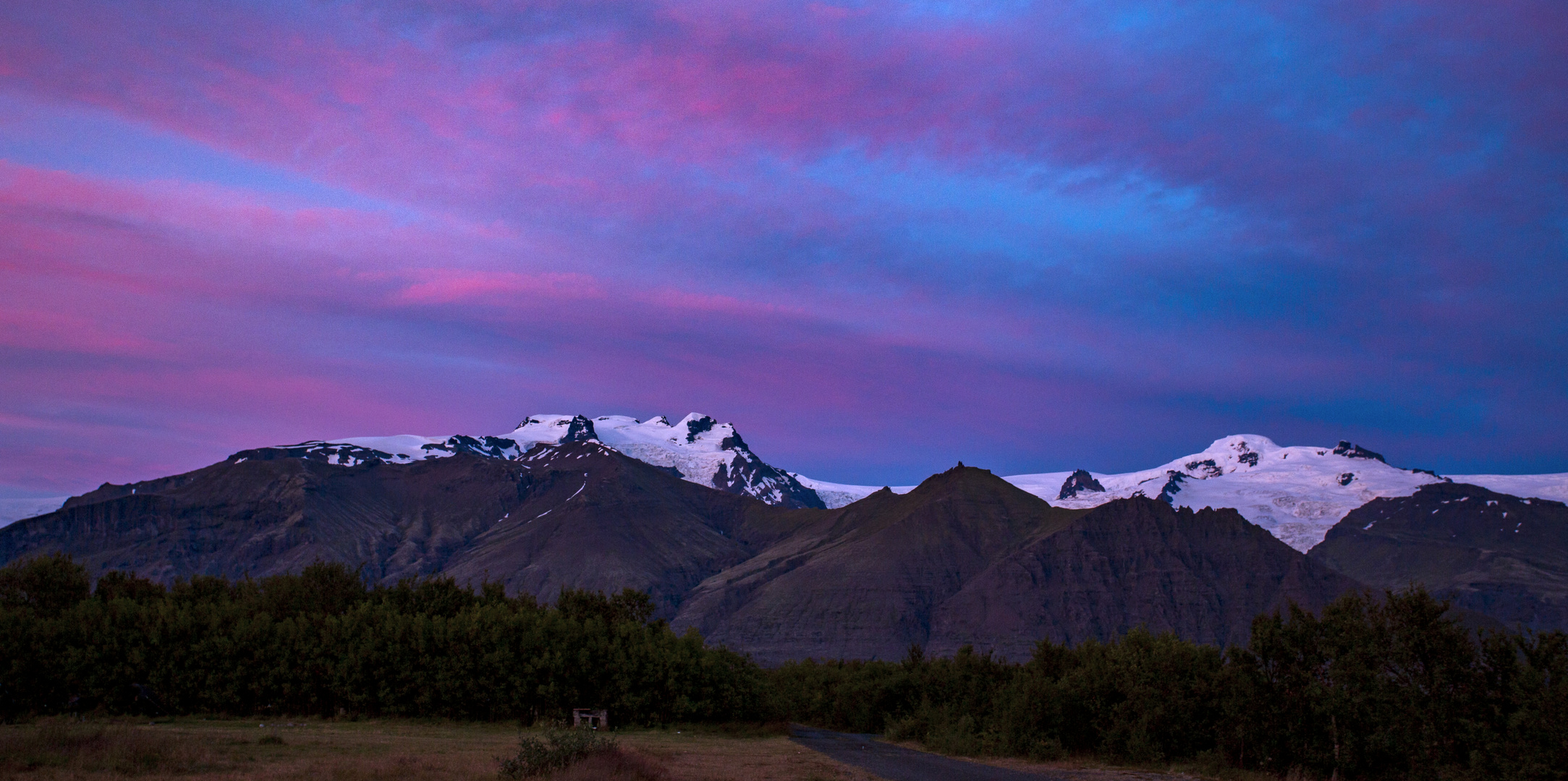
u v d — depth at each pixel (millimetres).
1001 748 52969
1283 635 44781
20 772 32844
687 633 76938
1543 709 34875
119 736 38688
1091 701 52469
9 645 63844
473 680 68062
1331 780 42156
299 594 81500
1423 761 38344
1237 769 44344
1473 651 38594
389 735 55344
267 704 69000
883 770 43406
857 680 82438
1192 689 48438
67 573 84125
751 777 38031
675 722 70938
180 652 67875
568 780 32938
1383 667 40875
